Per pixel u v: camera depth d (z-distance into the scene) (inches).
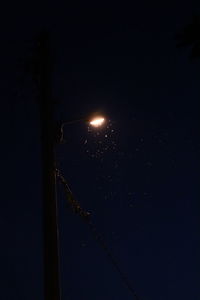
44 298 325.7
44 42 365.7
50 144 350.3
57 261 329.7
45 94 358.3
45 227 335.6
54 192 342.3
